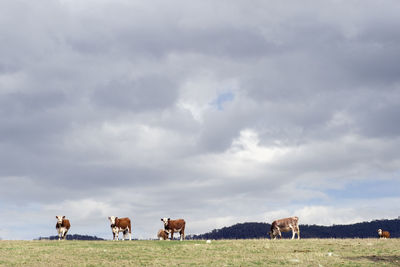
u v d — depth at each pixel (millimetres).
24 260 29672
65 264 28141
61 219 45812
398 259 29422
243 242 40094
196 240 43344
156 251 34406
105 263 28734
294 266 27078
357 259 29562
